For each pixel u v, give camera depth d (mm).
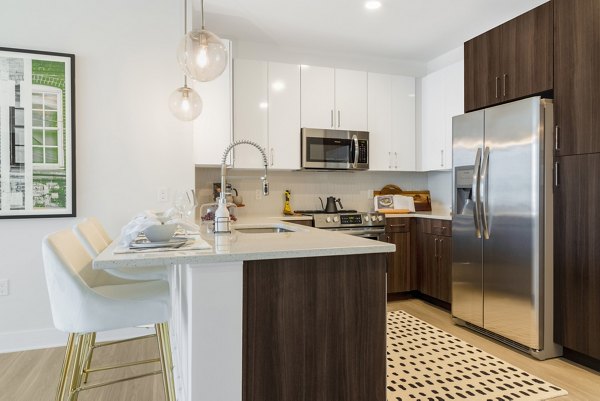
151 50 3066
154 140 3078
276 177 4250
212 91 3432
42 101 2787
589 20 2412
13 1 2750
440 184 4613
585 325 2438
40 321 2824
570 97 2521
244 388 1409
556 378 2340
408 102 4438
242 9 3311
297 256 1421
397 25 3643
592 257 2396
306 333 1479
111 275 2188
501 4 3229
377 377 1573
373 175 4637
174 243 1519
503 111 2812
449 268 3627
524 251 2662
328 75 4066
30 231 2805
